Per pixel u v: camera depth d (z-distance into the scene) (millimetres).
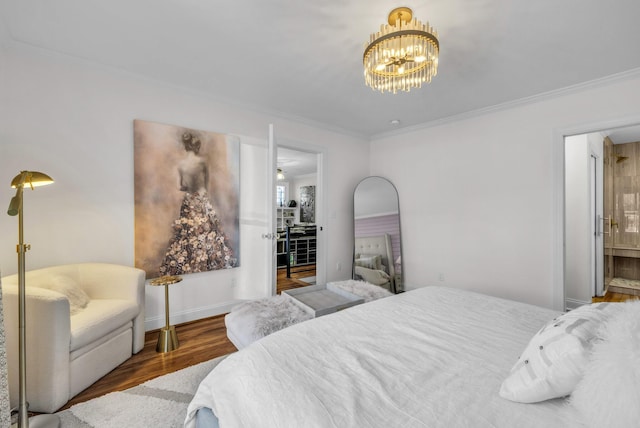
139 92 2654
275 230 2887
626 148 4789
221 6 1711
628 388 639
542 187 2977
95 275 2279
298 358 1111
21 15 1804
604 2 1643
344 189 4379
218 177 3094
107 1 1675
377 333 1349
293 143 3740
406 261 4172
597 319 907
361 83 2732
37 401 1632
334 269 4270
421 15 1757
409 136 4152
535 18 1784
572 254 3469
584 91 2717
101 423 1542
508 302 1806
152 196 2707
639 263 4672
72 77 2342
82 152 2391
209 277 3094
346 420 779
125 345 2180
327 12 1755
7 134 2111
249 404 882
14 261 2137
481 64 2346
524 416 808
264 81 2707
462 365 1073
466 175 3555
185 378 1962
